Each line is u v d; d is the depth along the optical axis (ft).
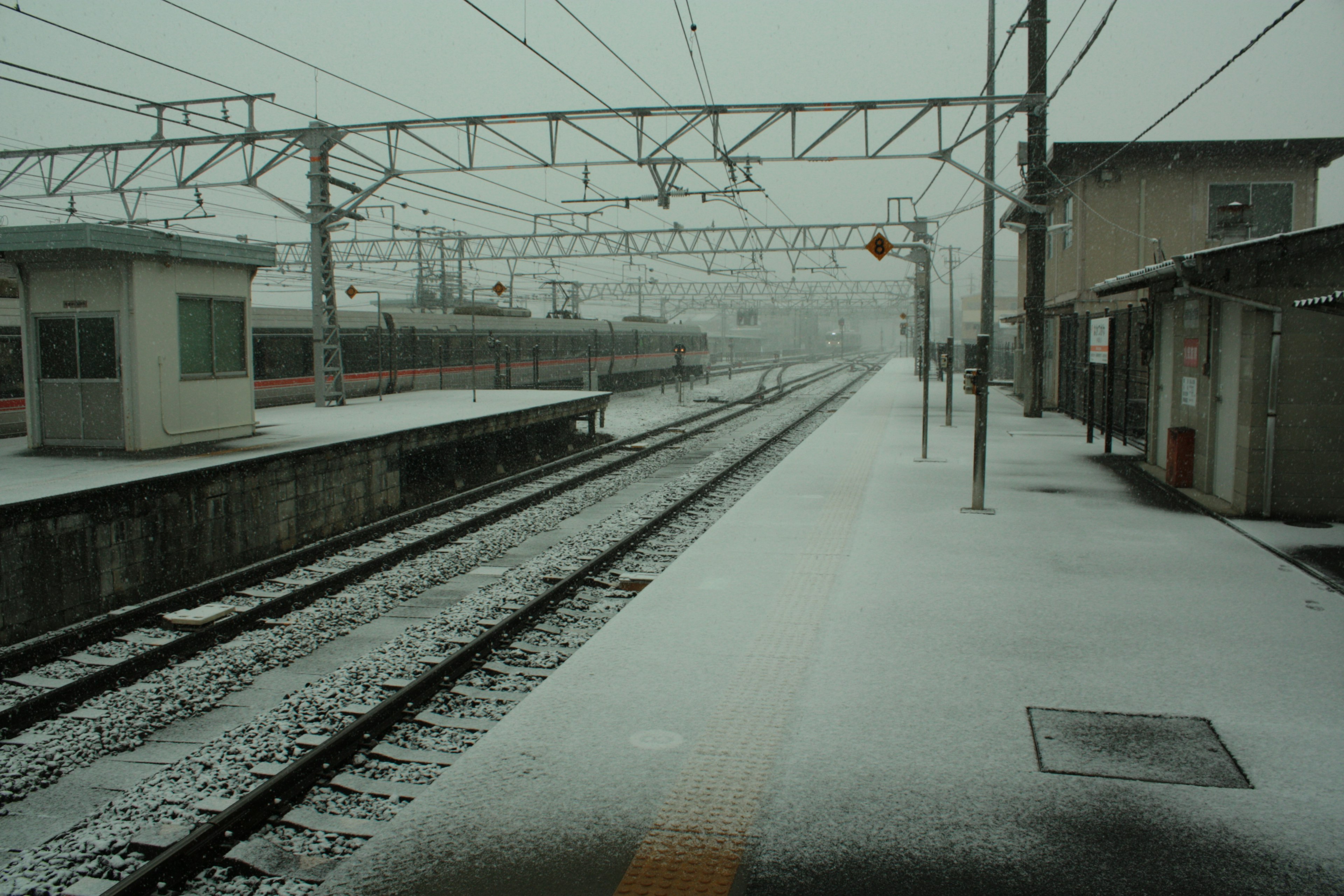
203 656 22.54
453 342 91.35
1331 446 30.30
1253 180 71.92
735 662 17.67
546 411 59.31
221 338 37.52
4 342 47.96
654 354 149.18
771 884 10.52
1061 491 37.04
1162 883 10.47
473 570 30.68
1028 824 11.77
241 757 16.33
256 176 54.80
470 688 19.66
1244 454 30.96
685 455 60.80
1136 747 13.89
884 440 56.29
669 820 11.94
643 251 105.40
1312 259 29.86
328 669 21.59
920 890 10.38
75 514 25.55
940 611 20.80
